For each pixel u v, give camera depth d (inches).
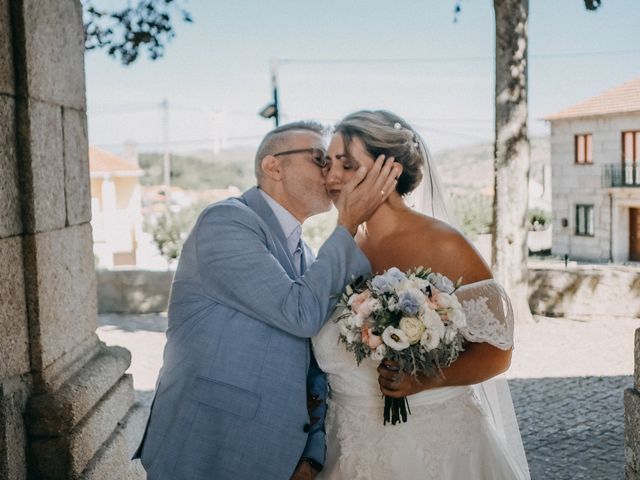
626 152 1448.1
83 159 136.9
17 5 112.4
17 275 112.9
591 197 1514.5
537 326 429.4
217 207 105.7
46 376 117.6
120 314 507.8
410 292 92.4
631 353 358.0
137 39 266.1
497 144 435.8
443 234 103.8
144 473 152.6
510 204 435.8
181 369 103.7
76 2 135.1
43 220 118.2
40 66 118.3
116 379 140.6
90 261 139.9
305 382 104.1
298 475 103.1
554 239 1595.7
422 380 98.3
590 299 458.6
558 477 200.7
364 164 104.2
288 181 109.3
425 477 99.2
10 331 110.6
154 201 2237.9
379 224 107.9
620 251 1470.2
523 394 287.1
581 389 292.7
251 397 100.9
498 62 434.6
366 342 94.3
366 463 101.4
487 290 100.4
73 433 117.4
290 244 112.6
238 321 102.6
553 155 1582.2
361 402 103.3
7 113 111.0
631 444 122.6
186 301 105.6
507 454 110.2
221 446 100.8
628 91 1488.7
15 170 113.2
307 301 99.6
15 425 110.7
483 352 101.6
